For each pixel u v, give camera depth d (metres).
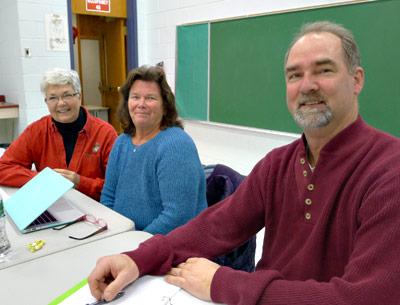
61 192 1.29
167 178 1.46
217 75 3.22
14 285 0.90
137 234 1.21
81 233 1.20
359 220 0.79
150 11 3.89
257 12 2.85
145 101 1.54
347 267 0.74
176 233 1.03
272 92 2.81
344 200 0.84
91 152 2.01
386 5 2.13
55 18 3.46
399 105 2.15
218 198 1.64
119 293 0.85
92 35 4.79
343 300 0.69
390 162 0.78
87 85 4.96
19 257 1.04
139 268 0.90
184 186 1.45
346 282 0.71
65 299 0.83
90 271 0.96
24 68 3.39
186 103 3.60
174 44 3.66
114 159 1.68
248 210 1.07
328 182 0.88
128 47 4.05
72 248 1.10
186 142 1.51
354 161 0.85
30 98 3.47
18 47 3.37
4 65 3.78
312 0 2.50
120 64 4.61
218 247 1.04
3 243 1.08
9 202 1.43
